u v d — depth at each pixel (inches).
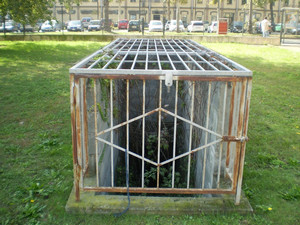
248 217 129.2
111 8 2076.8
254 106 288.2
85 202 132.3
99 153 161.8
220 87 146.8
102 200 133.9
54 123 241.3
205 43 760.3
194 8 2078.0
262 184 157.0
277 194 148.5
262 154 191.8
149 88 285.7
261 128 235.0
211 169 159.2
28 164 175.2
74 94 121.0
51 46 650.2
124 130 263.6
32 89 325.1
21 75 383.9
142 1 2064.5
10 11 575.8
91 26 1412.4
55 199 140.3
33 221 125.5
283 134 223.6
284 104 291.7
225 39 800.3
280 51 630.5
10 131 222.5
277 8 2025.1
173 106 292.5
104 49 202.7
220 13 2080.5
